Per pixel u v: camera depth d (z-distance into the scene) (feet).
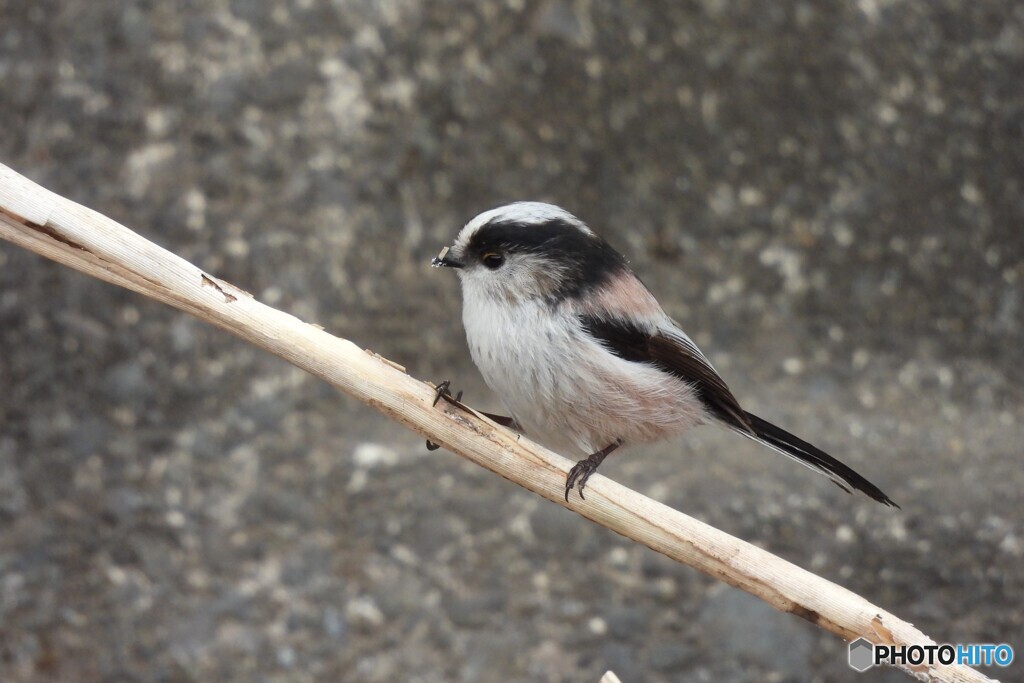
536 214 24.31
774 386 41.88
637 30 43.19
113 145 40.16
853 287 43.50
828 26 43.70
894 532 34.73
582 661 33.37
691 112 43.39
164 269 18.60
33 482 37.09
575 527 35.96
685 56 43.39
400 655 33.73
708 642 33.50
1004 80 43.65
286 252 40.19
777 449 26.48
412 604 34.58
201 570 35.55
